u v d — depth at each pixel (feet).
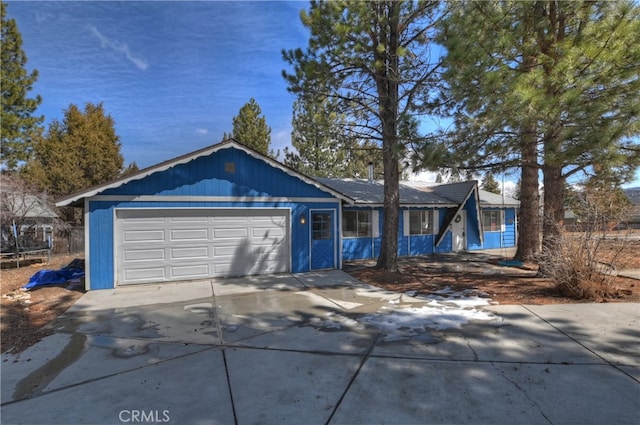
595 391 11.24
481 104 23.20
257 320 19.86
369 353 14.73
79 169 82.64
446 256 50.83
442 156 25.57
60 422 10.18
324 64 31.04
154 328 18.60
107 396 11.57
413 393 11.43
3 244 48.19
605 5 20.86
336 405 10.85
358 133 36.76
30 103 72.95
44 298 25.67
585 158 21.84
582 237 22.89
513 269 37.47
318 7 30.45
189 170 31.60
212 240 32.60
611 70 19.66
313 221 36.81
